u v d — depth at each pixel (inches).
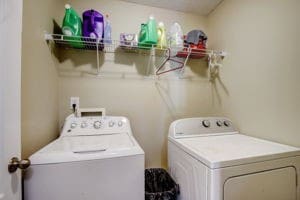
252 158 40.6
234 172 38.9
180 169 53.7
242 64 67.2
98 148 43.7
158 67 80.3
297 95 47.9
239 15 68.5
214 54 77.8
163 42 68.7
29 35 41.8
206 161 39.4
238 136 63.7
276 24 53.8
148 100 78.7
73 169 38.5
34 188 36.3
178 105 82.9
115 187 41.1
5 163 29.0
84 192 39.0
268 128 56.6
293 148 47.1
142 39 65.7
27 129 40.7
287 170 43.7
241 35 67.6
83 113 69.8
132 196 42.3
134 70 77.0
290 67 49.7
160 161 79.8
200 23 88.1
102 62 73.0
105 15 70.3
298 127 47.7
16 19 31.3
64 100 68.7
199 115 85.8
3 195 28.5
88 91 71.3
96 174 39.8
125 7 76.4
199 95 86.2
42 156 37.6
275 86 54.1
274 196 42.1
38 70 47.2
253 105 62.3
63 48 68.9
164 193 52.9
